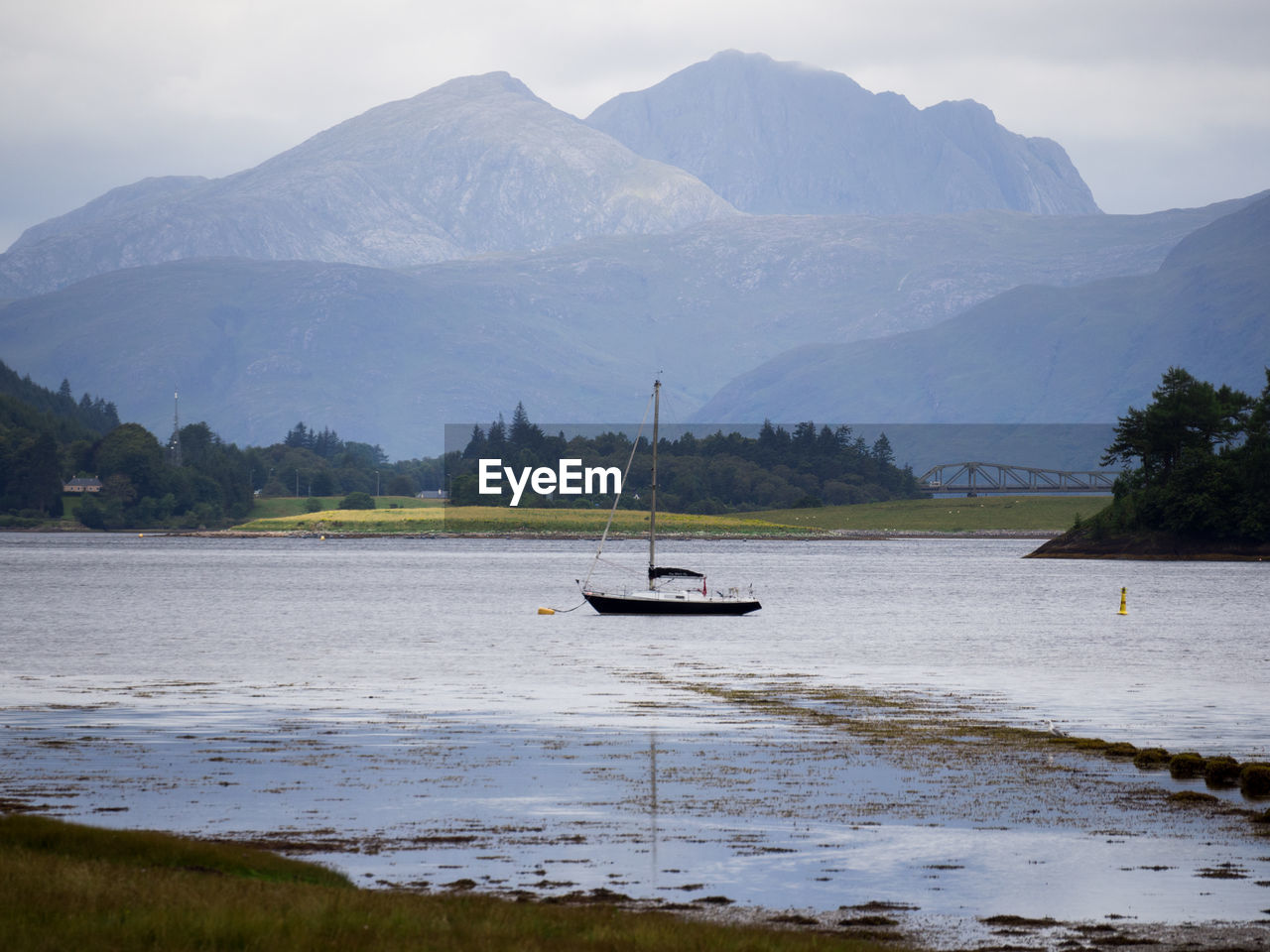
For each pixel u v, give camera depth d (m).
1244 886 82.00
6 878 69.69
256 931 63.34
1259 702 165.25
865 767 119.00
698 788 109.00
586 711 153.38
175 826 94.06
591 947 64.00
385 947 62.34
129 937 62.12
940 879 83.19
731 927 68.94
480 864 85.25
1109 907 77.38
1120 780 113.44
